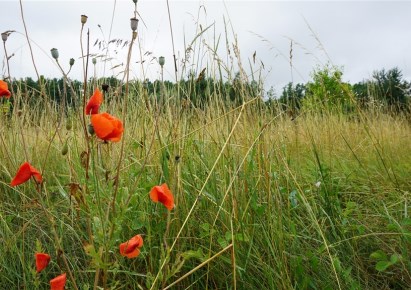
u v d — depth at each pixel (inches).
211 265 78.5
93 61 100.9
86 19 57.8
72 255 85.7
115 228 58.0
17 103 128.9
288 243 82.9
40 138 127.2
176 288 76.6
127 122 102.8
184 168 92.2
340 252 85.7
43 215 94.8
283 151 104.7
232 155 90.3
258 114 103.7
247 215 81.0
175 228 80.1
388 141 169.2
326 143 169.0
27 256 85.4
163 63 75.7
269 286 72.6
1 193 108.8
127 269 76.5
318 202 103.7
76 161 93.1
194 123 105.7
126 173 90.7
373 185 124.5
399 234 82.4
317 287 75.2
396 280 81.9
